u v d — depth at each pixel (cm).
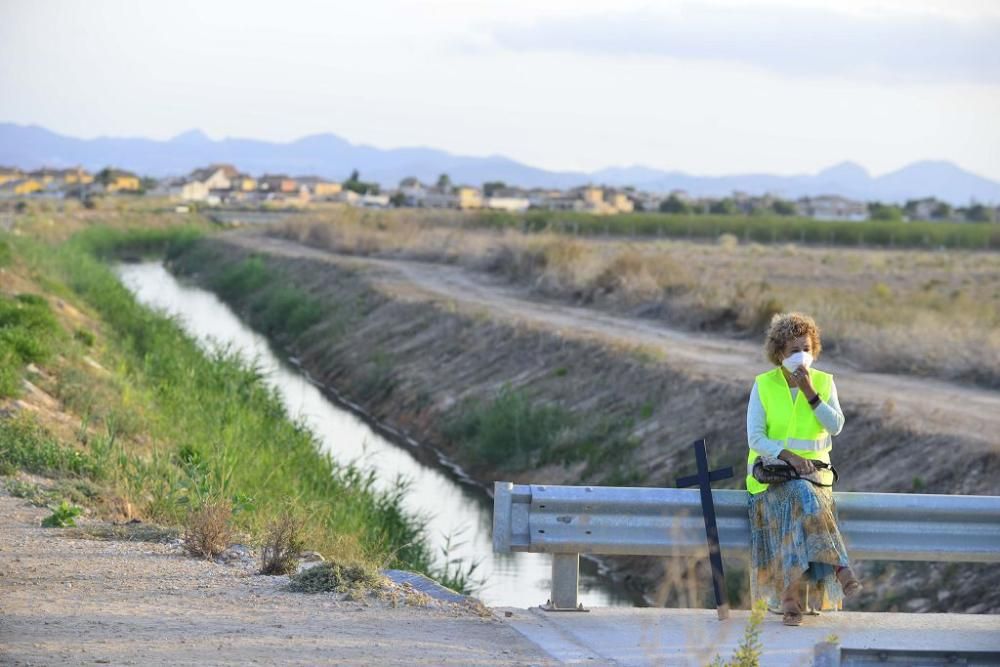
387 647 1536
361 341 8681
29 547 2206
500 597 3450
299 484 3941
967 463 3756
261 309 11725
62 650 1463
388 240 14725
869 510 1753
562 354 6569
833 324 6400
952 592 3162
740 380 5225
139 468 3069
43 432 3391
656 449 4966
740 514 1761
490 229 19712
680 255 14950
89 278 10019
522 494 1755
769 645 1605
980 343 5644
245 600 1812
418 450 6162
